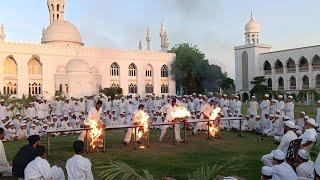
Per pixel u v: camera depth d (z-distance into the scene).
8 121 23.03
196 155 15.38
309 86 72.38
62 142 20.33
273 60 79.44
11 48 59.25
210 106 21.34
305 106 57.44
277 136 19.08
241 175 11.62
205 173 6.70
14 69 60.41
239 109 25.83
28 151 10.62
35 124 23.72
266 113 22.95
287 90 75.88
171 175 11.86
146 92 72.12
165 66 74.69
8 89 59.59
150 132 24.12
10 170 12.51
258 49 82.19
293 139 11.36
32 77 61.56
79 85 61.16
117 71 69.81
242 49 84.00
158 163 13.73
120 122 26.20
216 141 19.50
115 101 31.72
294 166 9.93
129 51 70.50
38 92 62.06
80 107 32.34
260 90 73.19
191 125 23.97
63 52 64.00
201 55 75.56
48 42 73.50
